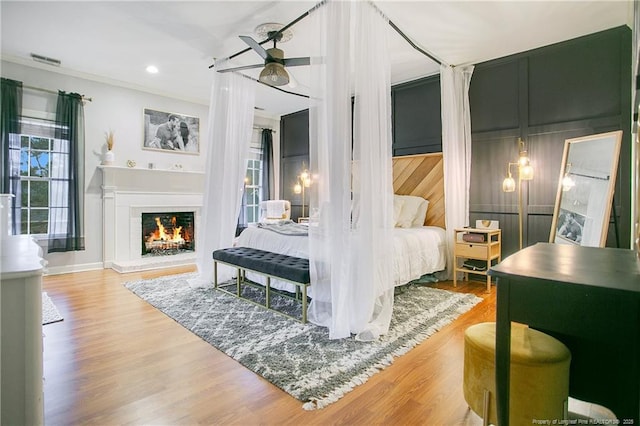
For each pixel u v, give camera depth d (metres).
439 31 3.31
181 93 5.43
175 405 1.65
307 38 3.52
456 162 3.98
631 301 1.00
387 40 2.63
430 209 4.60
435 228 4.22
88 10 3.03
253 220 6.68
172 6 2.96
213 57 4.04
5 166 3.94
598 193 3.02
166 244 5.61
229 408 1.63
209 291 3.59
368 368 1.99
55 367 2.01
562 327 1.08
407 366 2.03
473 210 4.23
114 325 2.68
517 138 3.87
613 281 1.03
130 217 5.02
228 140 3.79
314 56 2.53
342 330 2.40
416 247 3.57
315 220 2.55
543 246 1.74
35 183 4.29
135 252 5.07
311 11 2.63
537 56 3.71
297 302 3.22
